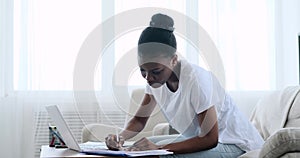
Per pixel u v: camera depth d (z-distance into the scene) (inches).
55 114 76.9
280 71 166.9
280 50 166.4
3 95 156.9
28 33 159.2
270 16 166.7
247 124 82.2
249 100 165.3
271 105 119.6
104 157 65.1
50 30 160.6
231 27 164.7
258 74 166.2
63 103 159.8
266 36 167.0
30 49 158.6
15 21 159.8
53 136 88.7
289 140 67.1
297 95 113.7
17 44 159.5
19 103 158.1
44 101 159.2
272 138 68.5
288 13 166.4
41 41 159.8
